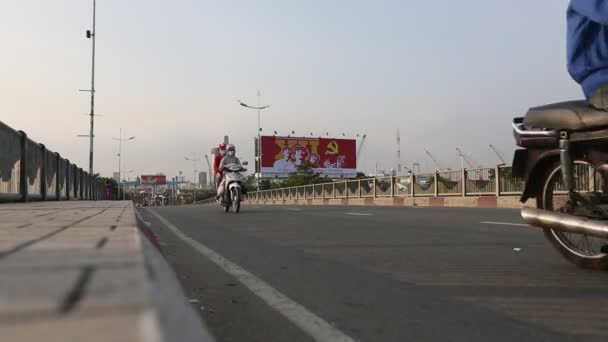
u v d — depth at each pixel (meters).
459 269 5.38
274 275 5.23
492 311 3.74
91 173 32.34
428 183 24.91
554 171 5.07
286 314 3.75
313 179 67.81
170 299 0.81
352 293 4.39
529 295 4.18
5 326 0.61
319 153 78.38
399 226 10.46
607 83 4.31
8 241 1.75
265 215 14.92
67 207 7.63
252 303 4.08
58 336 0.60
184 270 5.54
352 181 33.28
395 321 3.54
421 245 7.35
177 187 138.38
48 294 0.72
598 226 4.51
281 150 76.31
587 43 4.46
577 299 4.03
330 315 3.72
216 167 18.28
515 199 18.92
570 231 4.76
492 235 8.44
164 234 9.43
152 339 0.59
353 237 8.54
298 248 7.27
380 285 4.69
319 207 21.55
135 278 0.83
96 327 0.61
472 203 21.44
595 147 4.64
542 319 3.52
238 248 7.33
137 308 0.66
